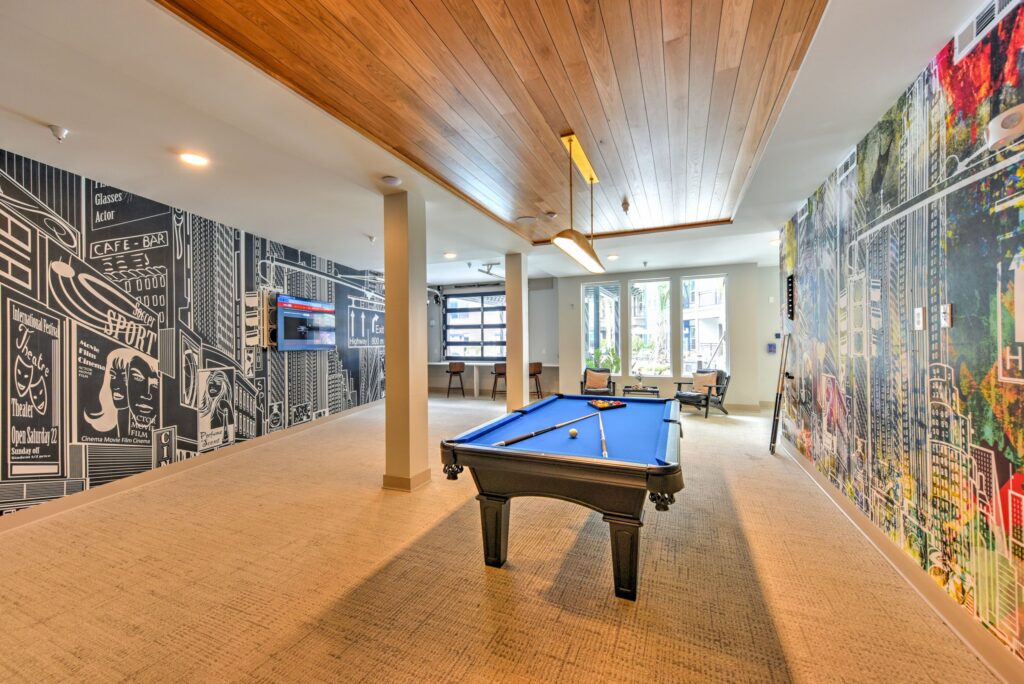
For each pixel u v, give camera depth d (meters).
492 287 9.54
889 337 2.25
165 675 1.55
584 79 1.98
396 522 2.81
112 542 2.55
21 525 2.80
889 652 1.61
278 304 5.18
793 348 4.16
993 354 1.51
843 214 2.83
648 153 2.78
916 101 1.94
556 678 1.51
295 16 1.54
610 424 2.77
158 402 3.79
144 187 3.40
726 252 6.12
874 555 2.32
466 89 2.05
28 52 1.75
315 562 2.31
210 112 2.12
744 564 2.25
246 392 4.81
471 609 1.90
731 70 1.92
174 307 3.95
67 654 1.65
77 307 3.18
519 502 3.14
